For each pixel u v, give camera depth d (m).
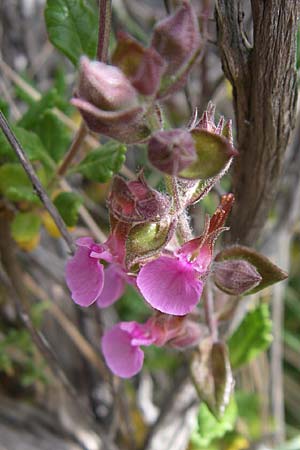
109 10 0.08
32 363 0.13
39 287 0.14
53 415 0.14
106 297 0.09
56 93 0.11
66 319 0.14
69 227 0.10
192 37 0.07
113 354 0.09
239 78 0.08
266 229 0.13
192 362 0.09
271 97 0.08
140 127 0.07
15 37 0.14
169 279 0.07
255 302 0.13
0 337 0.13
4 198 0.11
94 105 0.06
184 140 0.06
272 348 0.14
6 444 0.13
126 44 0.07
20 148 0.09
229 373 0.09
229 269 0.08
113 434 0.13
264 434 0.14
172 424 0.12
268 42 0.08
